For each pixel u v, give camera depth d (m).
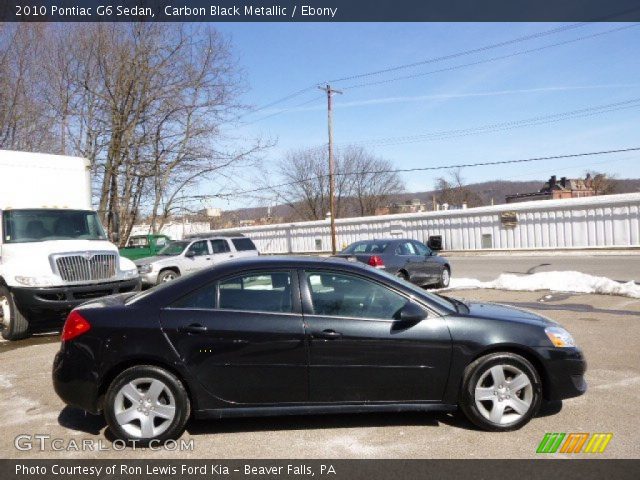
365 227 35.88
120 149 19.92
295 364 4.19
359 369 4.21
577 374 4.38
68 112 20.25
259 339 4.18
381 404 4.26
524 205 28.64
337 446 4.01
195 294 4.33
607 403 4.78
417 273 12.90
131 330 4.16
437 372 4.25
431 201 74.81
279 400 4.22
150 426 4.10
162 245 20.14
